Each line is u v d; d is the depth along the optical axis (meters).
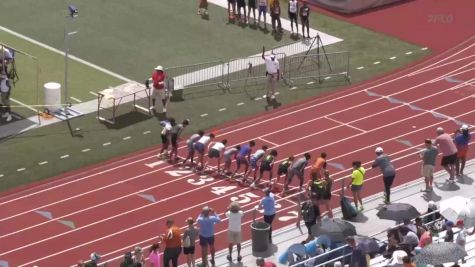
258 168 132.88
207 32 176.38
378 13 185.50
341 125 148.38
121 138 144.50
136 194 131.00
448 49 173.25
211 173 135.25
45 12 183.25
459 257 101.75
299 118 150.38
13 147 141.50
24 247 120.38
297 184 132.00
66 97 150.62
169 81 152.25
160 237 115.56
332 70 164.62
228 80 160.12
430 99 156.00
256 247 116.38
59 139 143.88
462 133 130.12
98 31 176.38
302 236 120.06
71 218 126.00
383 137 145.00
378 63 167.62
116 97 148.50
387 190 125.06
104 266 109.50
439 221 114.50
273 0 174.25
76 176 135.25
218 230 122.69
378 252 110.25
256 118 150.50
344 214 121.81
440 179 131.75
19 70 162.38
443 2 190.75
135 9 185.00
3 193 131.12
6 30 176.00
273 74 154.38
